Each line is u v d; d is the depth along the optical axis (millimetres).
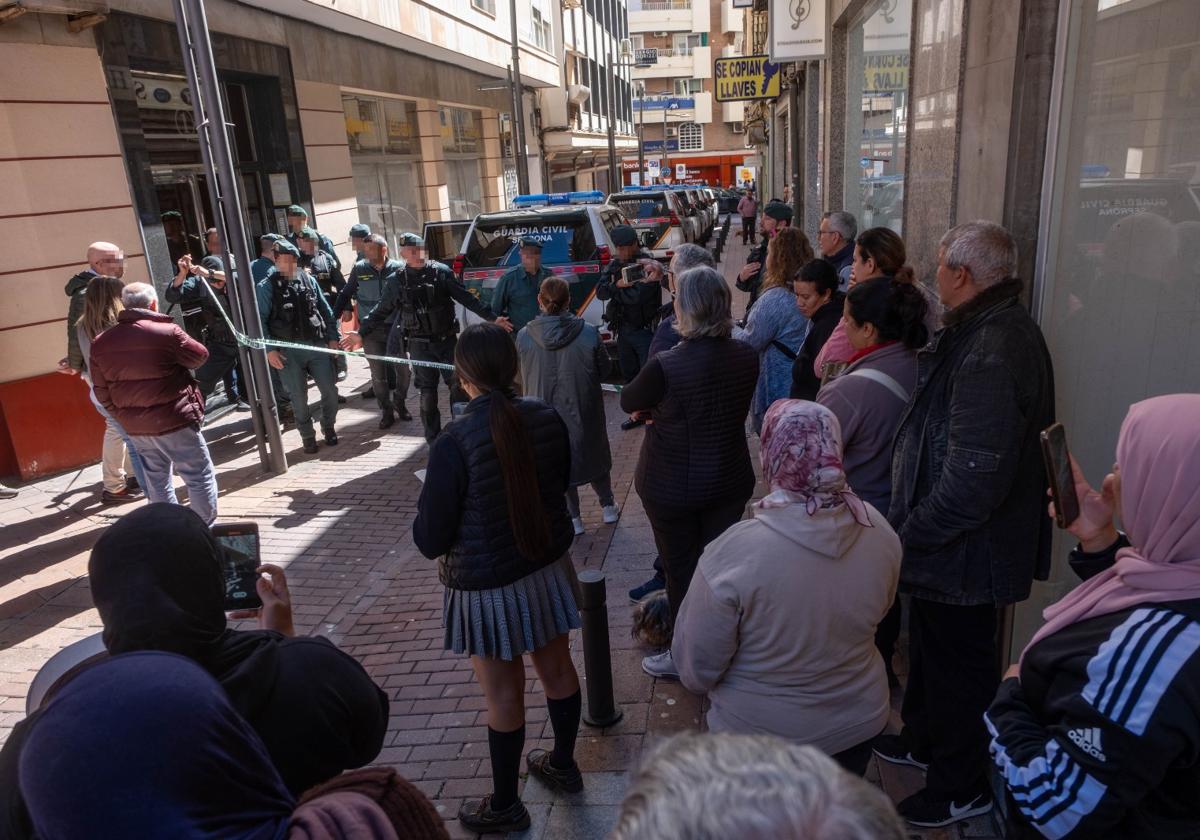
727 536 2094
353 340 8250
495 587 2688
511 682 2826
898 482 2662
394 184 16750
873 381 2904
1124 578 1402
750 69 15031
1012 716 1562
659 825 759
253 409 7102
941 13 3939
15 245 7074
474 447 2617
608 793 3080
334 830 1169
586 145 32312
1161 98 2580
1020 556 2461
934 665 2654
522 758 3340
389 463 7438
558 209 9445
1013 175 2914
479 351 2668
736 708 2111
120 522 1502
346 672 1701
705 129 62875
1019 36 2818
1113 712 1313
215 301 7680
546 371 5184
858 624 2027
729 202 40812
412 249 7188
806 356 4000
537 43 24344
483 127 22391
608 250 9117
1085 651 1410
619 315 7750
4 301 7039
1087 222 2828
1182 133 2561
